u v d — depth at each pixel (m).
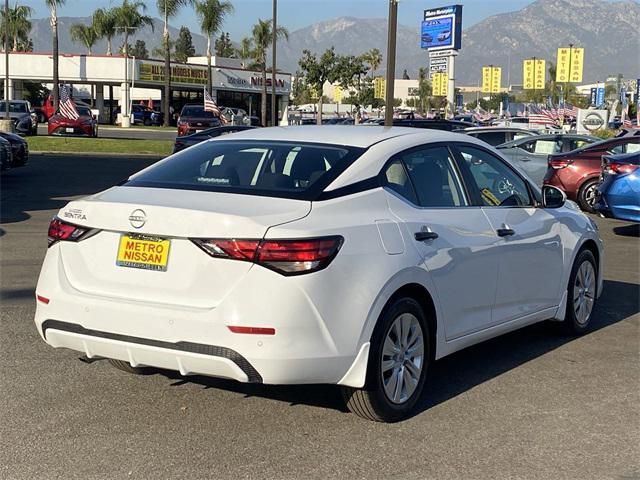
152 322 4.36
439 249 5.11
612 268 10.45
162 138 44.03
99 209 4.65
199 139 23.62
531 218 6.23
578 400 5.45
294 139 5.38
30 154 29.30
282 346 4.23
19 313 7.32
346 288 4.44
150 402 5.21
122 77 63.34
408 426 4.91
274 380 4.28
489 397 5.47
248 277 4.25
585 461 4.47
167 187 4.89
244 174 5.02
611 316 7.85
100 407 5.10
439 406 5.28
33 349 6.26
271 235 4.26
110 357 4.63
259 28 66.75
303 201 4.60
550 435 4.83
